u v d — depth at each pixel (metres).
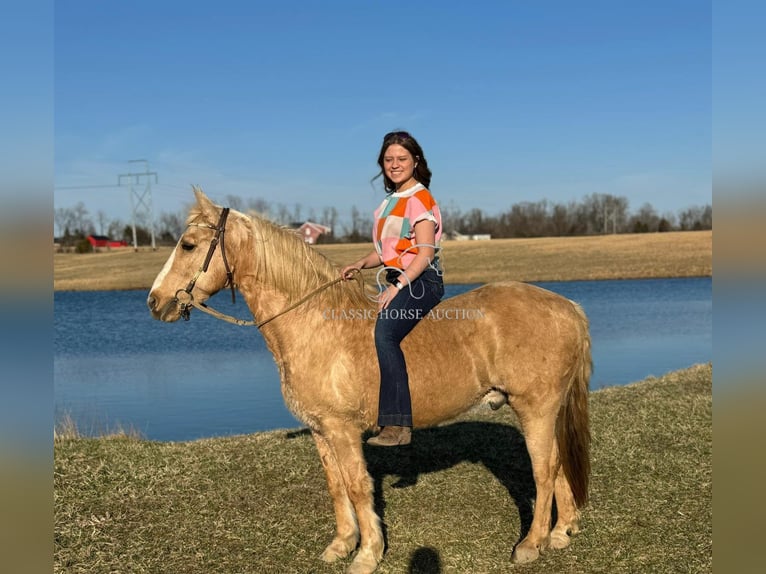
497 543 4.21
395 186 4.21
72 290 39.16
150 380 12.19
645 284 34.09
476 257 47.38
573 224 82.06
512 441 6.29
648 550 4.00
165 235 80.25
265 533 4.41
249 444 6.30
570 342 4.06
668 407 7.16
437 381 3.82
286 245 3.87
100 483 5.22
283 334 3.85
